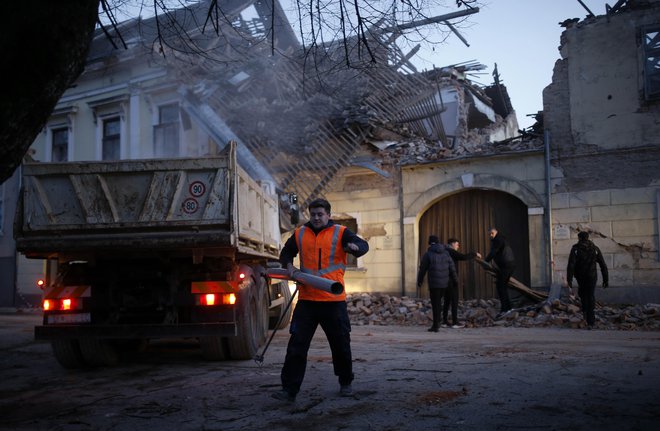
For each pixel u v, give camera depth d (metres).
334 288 4.57
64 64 3.81
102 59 19.36
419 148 17.11
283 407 4.67
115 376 6.54
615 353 7.48
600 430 3.85
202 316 6.93
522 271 15.20
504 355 7.39
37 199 6.78
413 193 16.45
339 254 4.97
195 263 6.92
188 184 6.71
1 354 8.70
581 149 14.45
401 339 9.66
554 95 14.87
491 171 15.46
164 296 7.09
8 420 4.47
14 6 3.49
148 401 5.07
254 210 8.12
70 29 3.74
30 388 5.87
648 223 13.68
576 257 11.34
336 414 4.40
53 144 21.73
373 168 16.31
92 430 4.15
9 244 21.38
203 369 6.82
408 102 17.94
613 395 4.90
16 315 18.39
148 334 6.76
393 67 17.45
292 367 4.85
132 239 6.64
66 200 6.80
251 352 7.32
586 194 14.32
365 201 17.14
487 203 15.82
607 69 14.34
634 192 13.87
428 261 11.08
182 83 16.86
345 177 17.42
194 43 6.30
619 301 13.77
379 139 17.41
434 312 11.09
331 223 5.08
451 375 5.96
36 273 20.83
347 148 16.06
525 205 15.27
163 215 6.67
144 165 6.72
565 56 14.83
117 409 4.79
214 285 6.93
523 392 5.06
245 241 7.57
